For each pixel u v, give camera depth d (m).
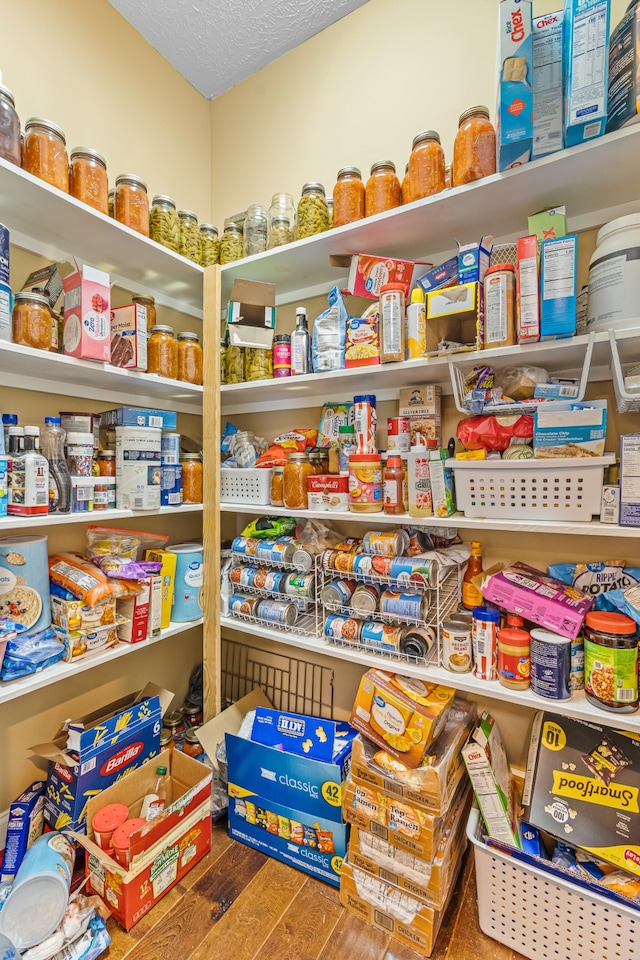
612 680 0.92
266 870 1.21
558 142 0.89
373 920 1.06
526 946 0.98
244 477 1.51
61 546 1.42
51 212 1.14
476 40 1.33
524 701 1.00
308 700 1.70
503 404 1.04
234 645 1.90
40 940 0.94
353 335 1.25
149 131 1.67
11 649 1.06
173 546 1.64
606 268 0.92
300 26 1.62
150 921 1.06
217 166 1.95
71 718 1.42
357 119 1.55
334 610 1.36
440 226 1.19
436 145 1.12
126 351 1.30
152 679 1.72
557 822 0.99
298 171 1.70
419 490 1.15
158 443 1.37
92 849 1.06
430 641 1.17
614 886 0.90
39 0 1.31
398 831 1.03
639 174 0.96
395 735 1.07
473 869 1.22
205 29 1.62
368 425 1.27
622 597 0.98
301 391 1.55
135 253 1.38
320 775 1.16
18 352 1.01
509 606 1.08
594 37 0.82
